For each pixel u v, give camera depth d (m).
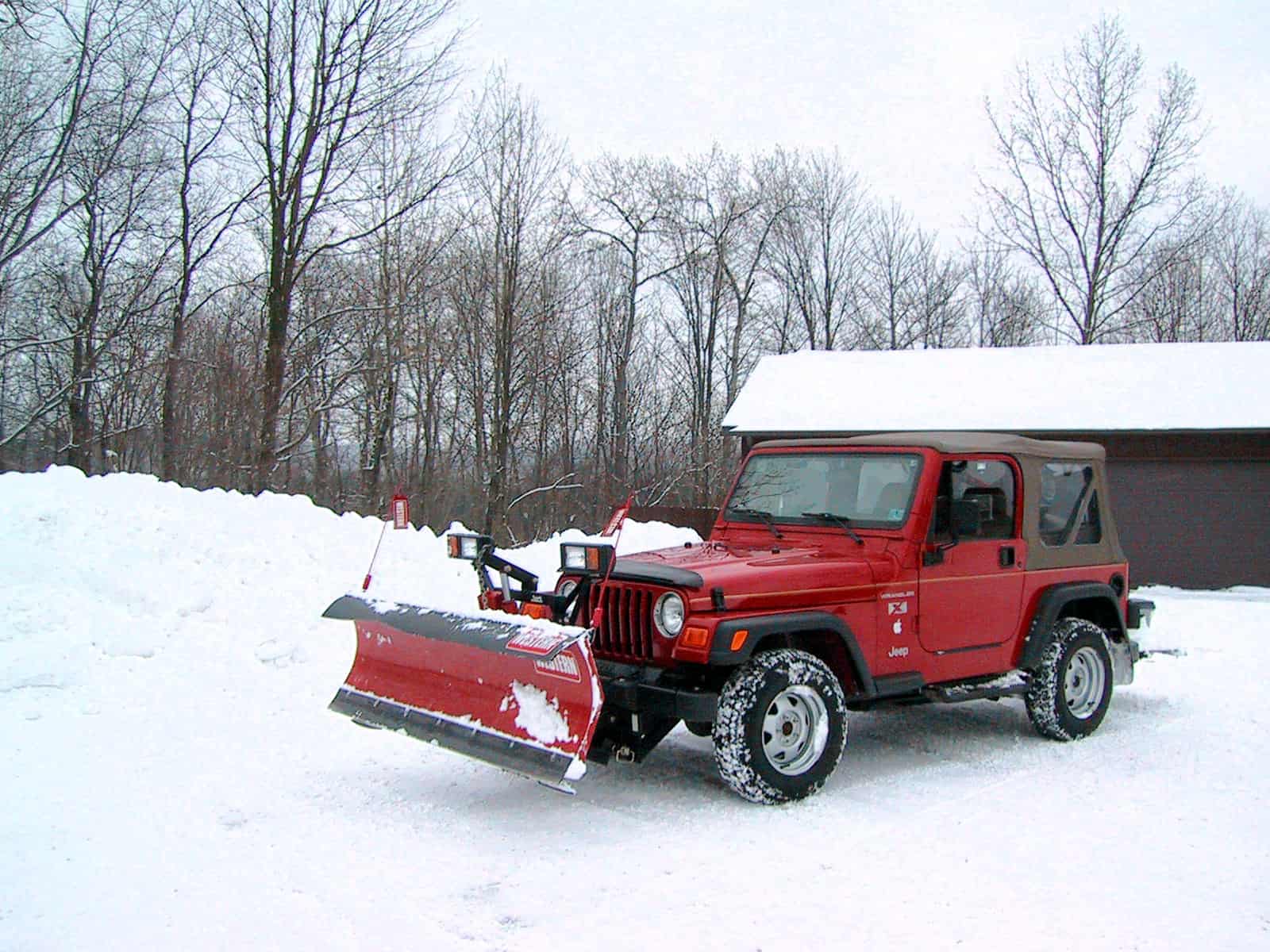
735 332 35.72
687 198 34.56
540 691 4.95
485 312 26.16
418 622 5.24
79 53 19.33
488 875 4.38
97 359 20.34
